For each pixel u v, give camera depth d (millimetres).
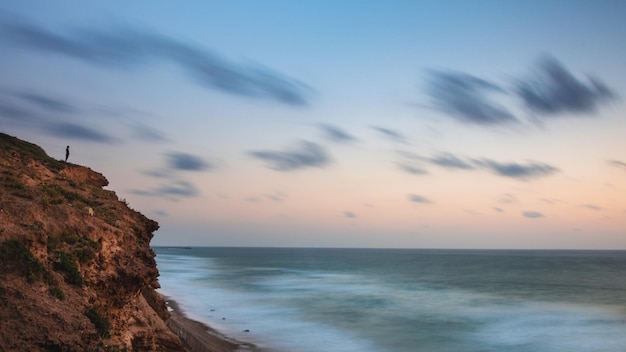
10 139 34125
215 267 185125
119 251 22422
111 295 21328
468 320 64250
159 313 35656
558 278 146250
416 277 146000
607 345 50125
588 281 135250
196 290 95812
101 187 34031
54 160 33438
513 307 78000
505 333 55812
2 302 15820
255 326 56188
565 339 53031
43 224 19781
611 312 73062
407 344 49656
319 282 122438
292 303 78125
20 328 15516
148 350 24438
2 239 17266
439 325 60219
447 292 101000
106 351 17422
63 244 19625
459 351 47312
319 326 57562
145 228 29203
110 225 23328
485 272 176125
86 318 17328
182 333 38312
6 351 14758
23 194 21609
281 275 146625
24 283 16875
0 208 19312
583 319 66250
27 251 17469
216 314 64312
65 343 15945
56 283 17891
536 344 50531
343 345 48469
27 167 27328
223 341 46812
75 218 21297
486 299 88938
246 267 191125
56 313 16594
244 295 88375
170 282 113000
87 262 20047
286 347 46500
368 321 61875
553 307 78562
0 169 24375
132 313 24312
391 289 105938
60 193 24391
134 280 22312
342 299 84938
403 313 69562
